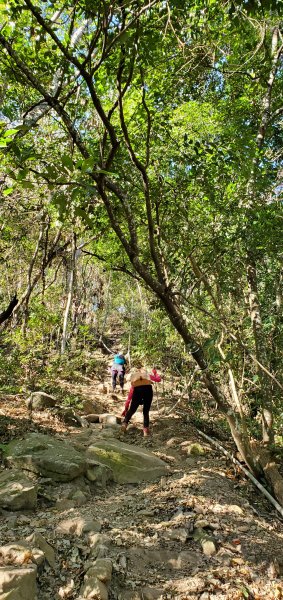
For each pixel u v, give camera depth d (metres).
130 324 15.55
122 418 9.14
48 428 7.09
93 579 3.27
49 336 13.82
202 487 5.50
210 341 5.36
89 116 7.93
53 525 4.13
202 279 6.26
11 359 9.27
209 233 6.02
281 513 5.45
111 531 4.18
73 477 5.18
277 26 5.94
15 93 6.99
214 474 6.12
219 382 7.41
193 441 7.61
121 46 4.12
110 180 5.23
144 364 10.01
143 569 3.75
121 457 6.12
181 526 4.47
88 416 8.65
